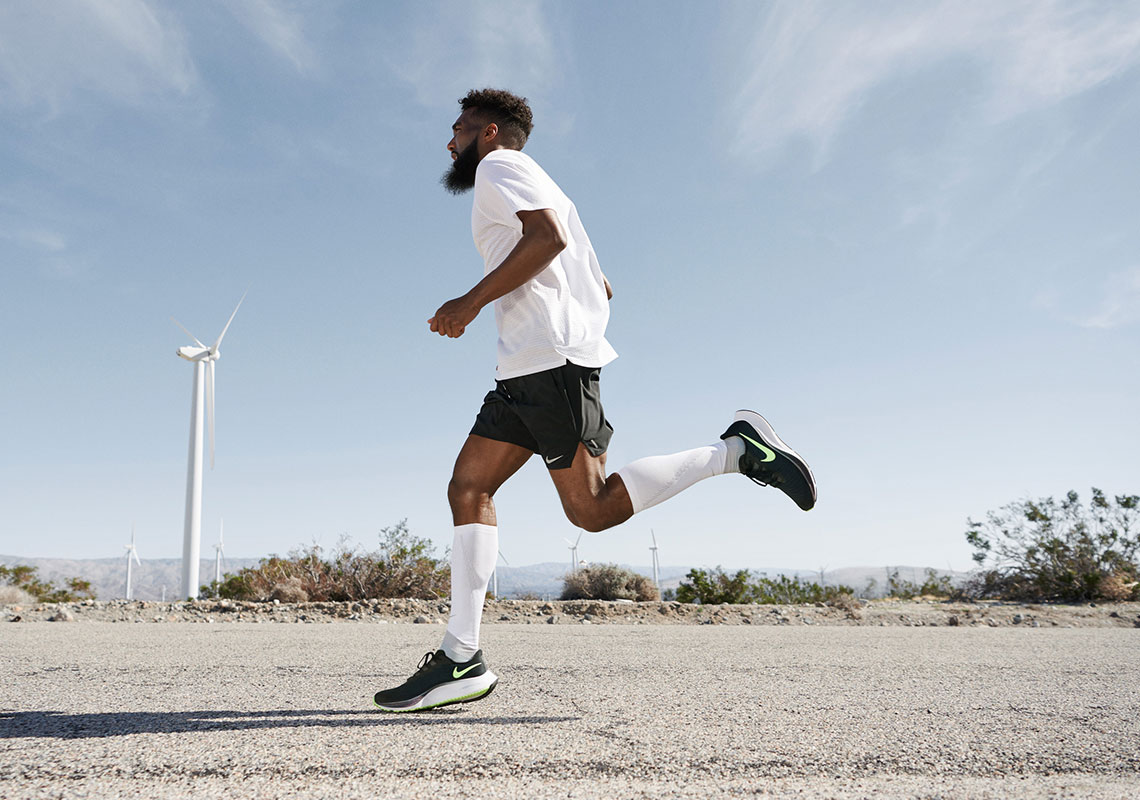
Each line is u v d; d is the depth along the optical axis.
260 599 9.86
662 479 2.07
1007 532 12.09
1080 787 1.12
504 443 1.96
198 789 1.05
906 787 1.11
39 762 1.20
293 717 1.66
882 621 7.46
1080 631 5.59
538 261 1.85
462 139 2.25
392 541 10.45
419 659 2.98
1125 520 11.41
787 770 1.21
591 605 7.71
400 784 1.10
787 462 2.16
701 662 3.00
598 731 1.51
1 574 13.70
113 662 2.83
